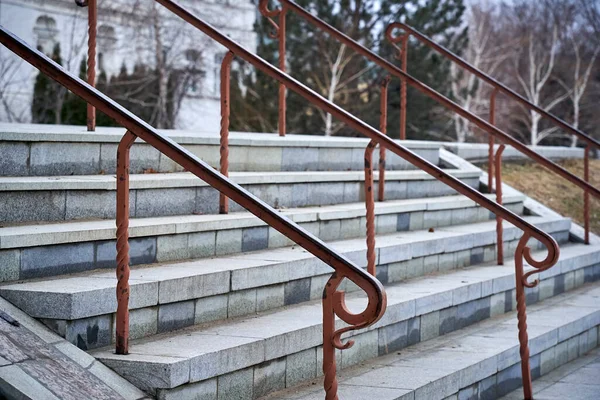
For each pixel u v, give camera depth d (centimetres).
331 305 353
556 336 629
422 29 2639
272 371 429
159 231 485
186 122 2895
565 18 4491
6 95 2250
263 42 2612
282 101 761
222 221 530
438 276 657
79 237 437
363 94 3111
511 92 855
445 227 771
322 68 2738
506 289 677
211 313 456
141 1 2511
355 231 657
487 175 926
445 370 486
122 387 357
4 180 465
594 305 730
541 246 855
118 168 369
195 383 378
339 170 774
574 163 1230
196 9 2644
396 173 777
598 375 612
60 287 390
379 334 520
